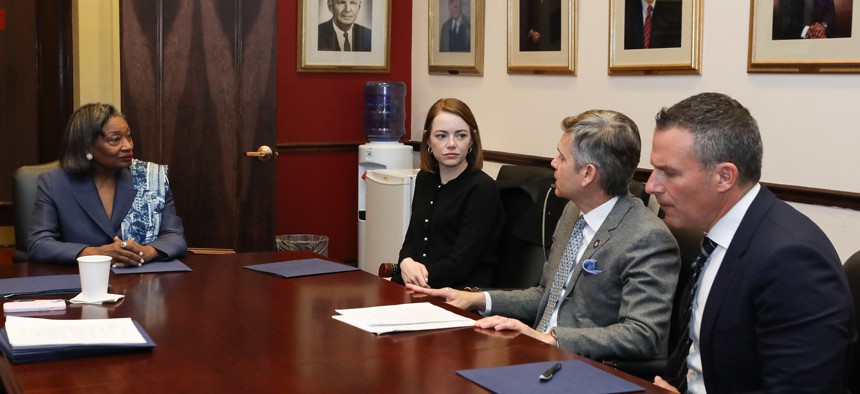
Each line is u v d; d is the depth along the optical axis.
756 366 1.90
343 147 6.22
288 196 6.09
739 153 1.89
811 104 3.59
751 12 3.79
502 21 5.37
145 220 3.38
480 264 3.34
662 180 1.98
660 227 2.47
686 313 2.10
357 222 6.34
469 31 5.65
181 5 4.92
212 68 4.99
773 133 3.77
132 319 2.31
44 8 6.08
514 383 1.81
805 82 3.61
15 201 3.60
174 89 4.95
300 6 5.93
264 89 5.09
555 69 4.90
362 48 6.18
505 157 5.36
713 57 4.00
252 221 5.15
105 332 2.09
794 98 3.66
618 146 2.50
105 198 3.36
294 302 2.53
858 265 2.05
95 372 1.85
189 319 2.32
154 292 2.65
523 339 2.18
